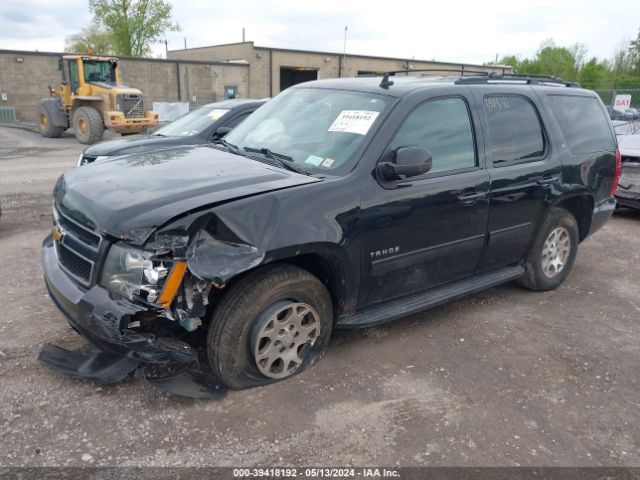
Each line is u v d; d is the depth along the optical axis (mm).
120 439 2787
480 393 3367
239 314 3014
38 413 2957
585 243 6922
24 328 3906
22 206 7797
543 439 2965
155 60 33188
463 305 4738
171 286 2750
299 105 4246
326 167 3479
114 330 2762
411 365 3654
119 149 6977
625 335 4270
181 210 2775
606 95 25312
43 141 19156
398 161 3367
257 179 3240
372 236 3445
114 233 2781
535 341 4105
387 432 2949
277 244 2949
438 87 3936
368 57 43094
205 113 8094
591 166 5020
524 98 4582
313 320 3377
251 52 37250
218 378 3164
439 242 3881
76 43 51625
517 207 4379
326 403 3166
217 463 2656
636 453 2893
